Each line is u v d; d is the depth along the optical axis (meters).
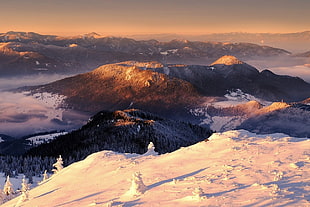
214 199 23.84
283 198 21.91
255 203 21.78
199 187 26.17
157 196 27.41
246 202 22.25
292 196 22.11
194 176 32.12
